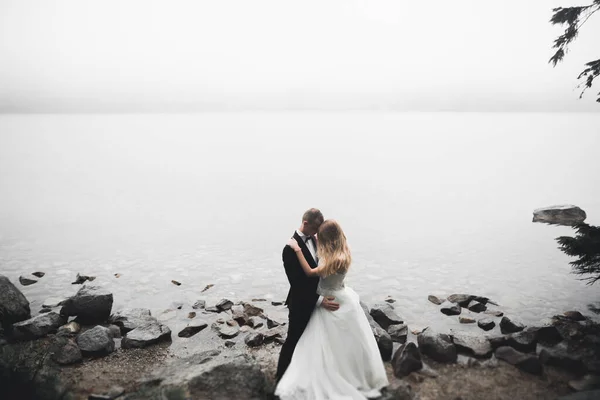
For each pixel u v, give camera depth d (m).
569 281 9.92
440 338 5.71
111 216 19.55
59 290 9.63
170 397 4.29
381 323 7.16
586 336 6.10
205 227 17.02
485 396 4.66
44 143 82.44
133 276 10.71
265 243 14.24
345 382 4.38
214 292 9.49
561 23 8.07
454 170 39.62
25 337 6.50
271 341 6.55
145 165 46.59
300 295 4.68
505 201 22.98
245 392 4.52
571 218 16.97
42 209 21.27
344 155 57.81
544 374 5.11
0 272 11.02
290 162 48.94
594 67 7.33
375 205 22.31
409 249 13.34
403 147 70.44
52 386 4.86
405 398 4.46
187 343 6.62
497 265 11.42
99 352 6.01
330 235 4.63
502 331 7.02
